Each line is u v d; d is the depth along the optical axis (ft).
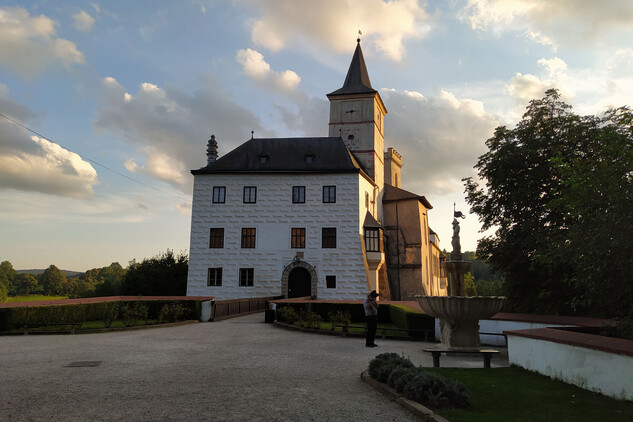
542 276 75.20
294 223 127.85
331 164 133.28
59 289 487.61
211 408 24.13
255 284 125.39
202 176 132.36
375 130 154.61
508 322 55.42
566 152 70.49
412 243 155.02
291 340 54.24
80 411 23.35
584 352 29.12
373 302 50.65
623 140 35.42
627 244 31.81
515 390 28.30
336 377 32.81
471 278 279.69
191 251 128.36
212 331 63.57
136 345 48.57
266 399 26.14
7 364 36.86
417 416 23.02
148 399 25.85
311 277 124.16
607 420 21.85
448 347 46.73
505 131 79.87
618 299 35.86
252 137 145.48
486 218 83.30
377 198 152.66
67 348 46.16
